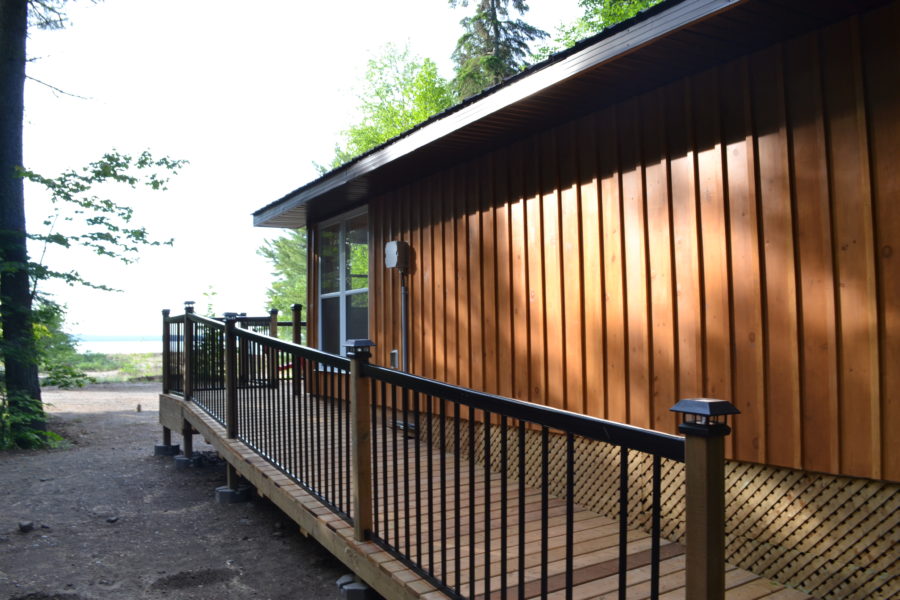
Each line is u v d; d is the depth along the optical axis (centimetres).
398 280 645
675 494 359
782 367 309
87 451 833
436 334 585
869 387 275
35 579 392
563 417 201
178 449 806
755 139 324
